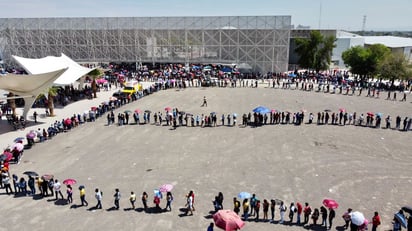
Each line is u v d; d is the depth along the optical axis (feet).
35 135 92.84
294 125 109.60
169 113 115.96
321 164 77.97
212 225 48.03
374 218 50.88
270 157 82.53
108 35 240.53
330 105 134.31
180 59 233.96
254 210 58.23
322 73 216.13
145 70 215.92
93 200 62.59
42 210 59.36
